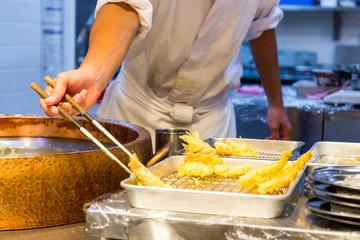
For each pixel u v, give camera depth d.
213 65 1.81
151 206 0.87
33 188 0.99
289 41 5.19
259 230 0.80
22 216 0.99
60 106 0.96
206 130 1.96
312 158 1.22
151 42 1.72
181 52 1.74
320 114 2.74
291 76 4.50
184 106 1.90
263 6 1.94
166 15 1.65
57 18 3.27
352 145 1.36
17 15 3.08
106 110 2.07
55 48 3.31
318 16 5.05
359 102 2.70
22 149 1.41
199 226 0.82
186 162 1.09
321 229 0.79
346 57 5.01
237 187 0.98
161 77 1.84
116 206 0.89
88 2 3.37
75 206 1.03
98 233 0.87
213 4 1.67
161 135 1.41
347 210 0.83
